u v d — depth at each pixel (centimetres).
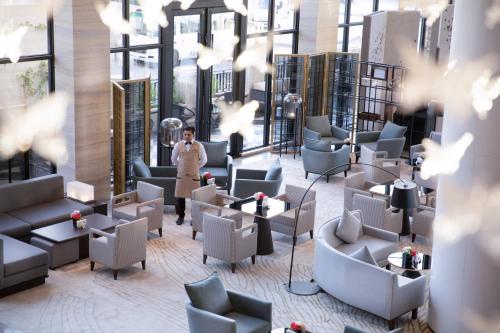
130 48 1291
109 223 1050
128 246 977
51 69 1179
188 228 1173
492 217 756
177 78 1393
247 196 1202
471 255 783
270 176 1222
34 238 1005
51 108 1185
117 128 1234
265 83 1600
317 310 917
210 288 791
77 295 927
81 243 1030
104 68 1198
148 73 1341
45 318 865
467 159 764
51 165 1220
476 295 787
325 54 1630
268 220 1079
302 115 1612
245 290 964
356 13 1783
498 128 735
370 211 1145
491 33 725
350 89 1659
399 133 1523
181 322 870
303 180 1438
